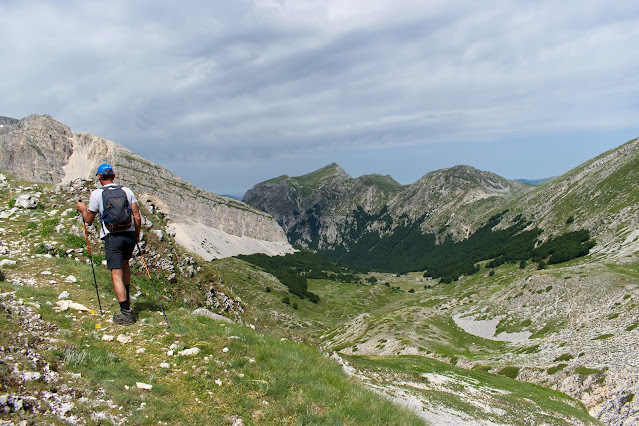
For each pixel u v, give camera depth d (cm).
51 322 1034
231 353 1186
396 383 2775
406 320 12362
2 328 850
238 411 908
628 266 11706
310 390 1138
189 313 1498
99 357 933
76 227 2020
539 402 4203
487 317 12038
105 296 1394
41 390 722
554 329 9394
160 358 1037
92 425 700
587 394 5259
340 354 2964
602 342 6662
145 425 764
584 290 10462
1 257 1516
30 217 2025
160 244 2292
